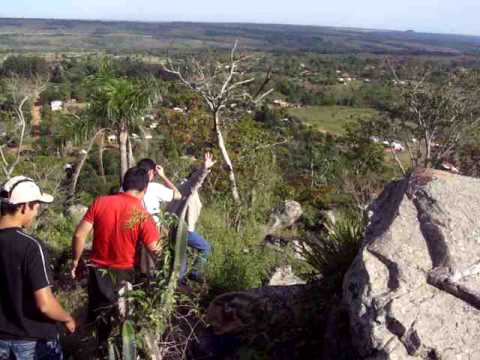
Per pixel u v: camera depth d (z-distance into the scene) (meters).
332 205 16.16
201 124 16.23
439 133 24.00
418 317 2.72
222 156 13.38
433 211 3.33
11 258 3.01
